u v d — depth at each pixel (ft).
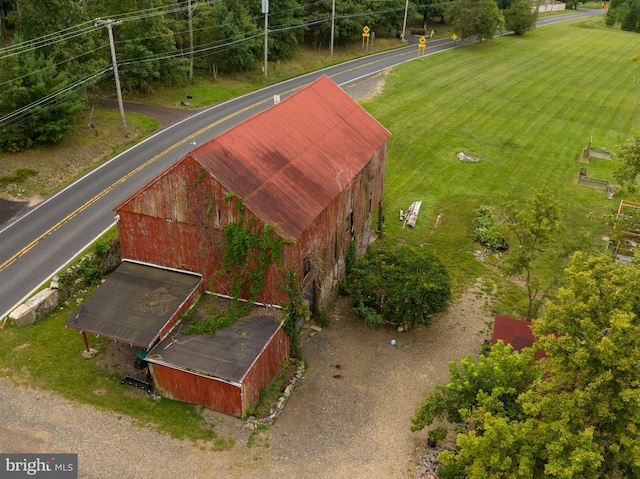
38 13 124.16
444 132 155.22
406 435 62.39
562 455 44.37
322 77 95.86
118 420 61.36
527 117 170.91
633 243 87.10
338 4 223.10
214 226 66.44
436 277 78.07
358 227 90.99
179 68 159.33
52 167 112.47
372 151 89.30
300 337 77.10
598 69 224.74
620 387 45.70
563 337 47.67
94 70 129.39
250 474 56.13
